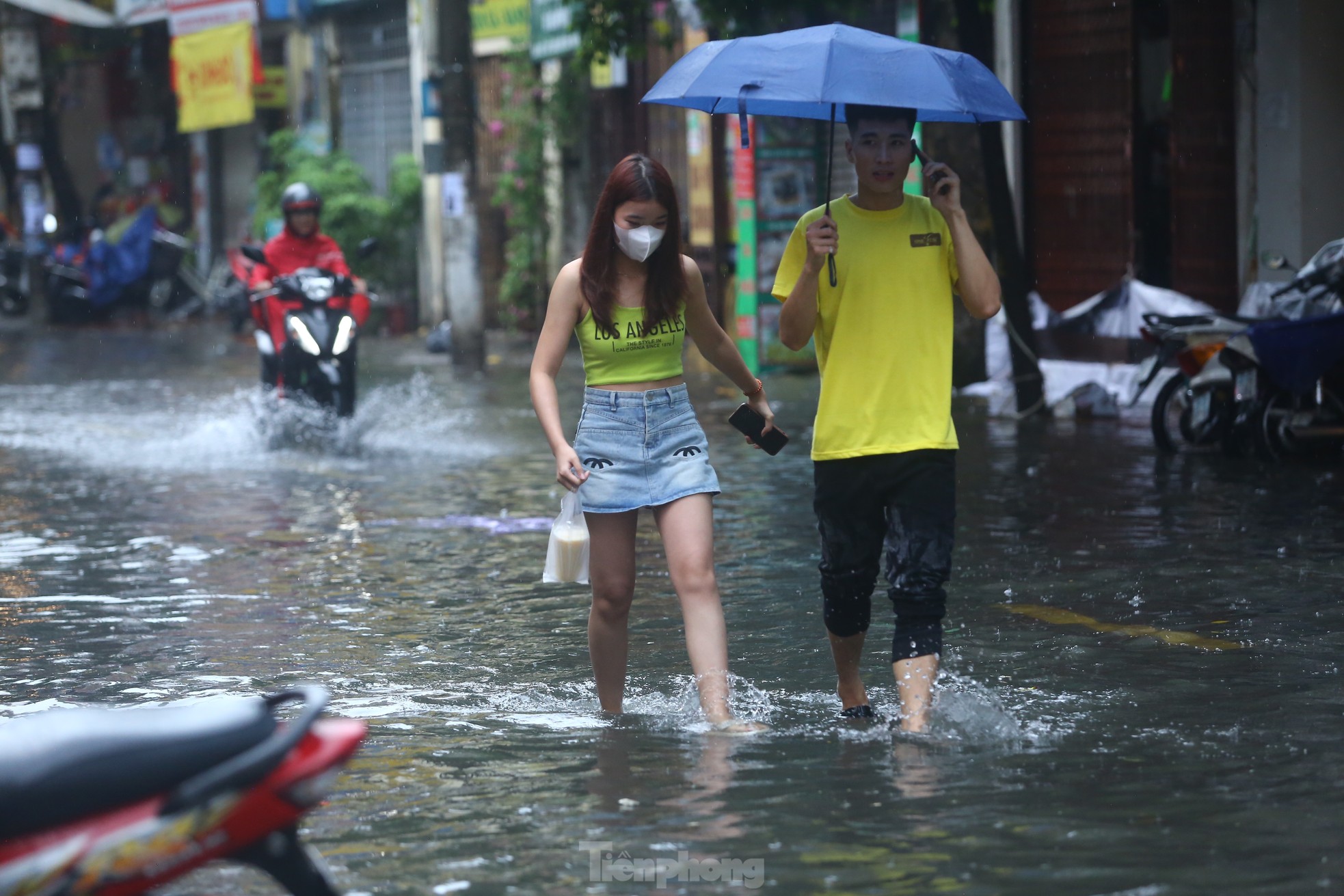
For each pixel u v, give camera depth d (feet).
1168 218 158.30
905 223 51.52
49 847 28.50
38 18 335.88
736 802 43.42
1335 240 143.13
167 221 366.22
